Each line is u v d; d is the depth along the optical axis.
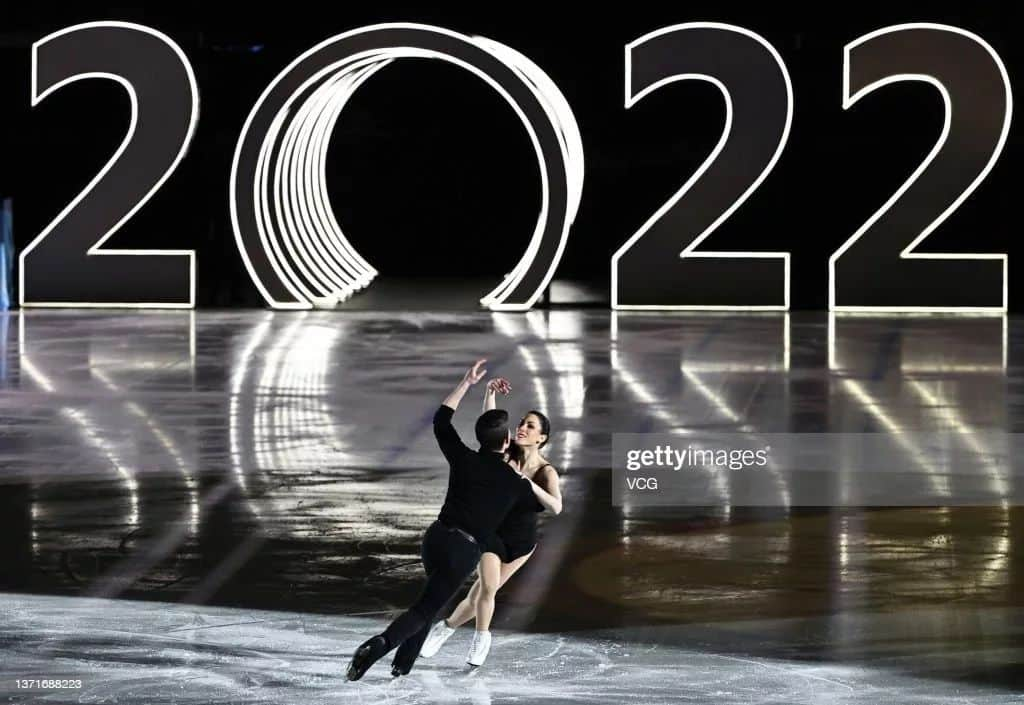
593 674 27.47
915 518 40.88
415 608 26.53
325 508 41.59
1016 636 29.73
